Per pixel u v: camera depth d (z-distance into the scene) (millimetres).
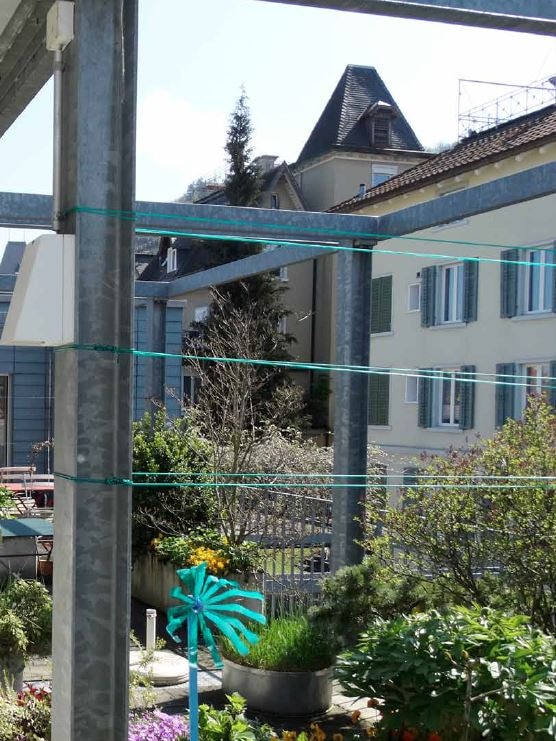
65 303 2396
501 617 4395
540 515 5754
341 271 6211
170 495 9281
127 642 2426
